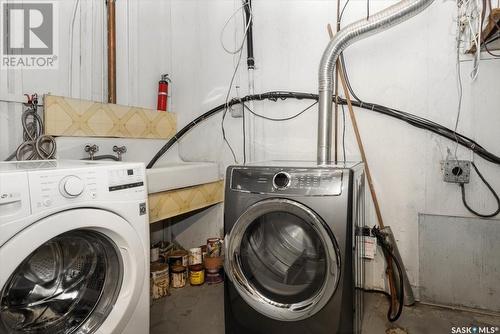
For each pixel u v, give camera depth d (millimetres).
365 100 1990
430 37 1826
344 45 1789
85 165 1192
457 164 1765
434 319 1681
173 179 1879
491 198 1735
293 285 1411
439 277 1826
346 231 1265
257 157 2318
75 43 2051
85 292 1223
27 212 937
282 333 1363
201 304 1877
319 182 1314
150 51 2533
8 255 892
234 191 1456
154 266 2020
